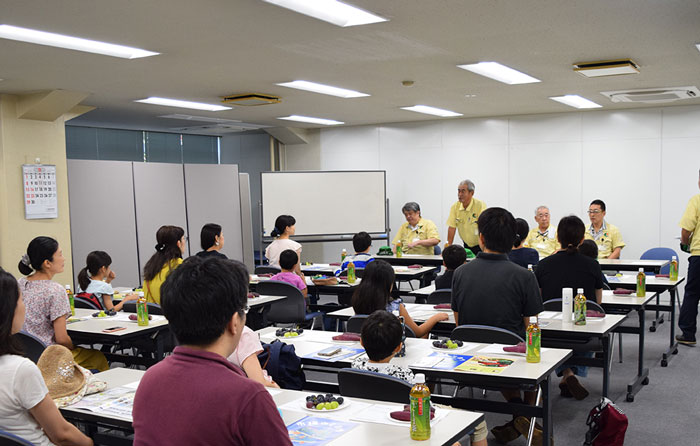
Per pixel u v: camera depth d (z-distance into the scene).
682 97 7.61
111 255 8.14
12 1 3.62
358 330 3.74
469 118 9.91
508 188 9.70
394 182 10.59
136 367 5.50
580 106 8.61
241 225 9.79
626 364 5.50
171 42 4.70
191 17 4.03
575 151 9.22
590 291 4.26
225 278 1.35
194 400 1.27
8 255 6.77
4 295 1.99
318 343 3.39
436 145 10.21
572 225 4.27
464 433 1.99
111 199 8.14
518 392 3.59
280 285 5.38
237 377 1.30
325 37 4.62
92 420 2.25
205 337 1.33
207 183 9.36
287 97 7.59
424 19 4.18
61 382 2.39
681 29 4.50
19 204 6.85
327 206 10.18
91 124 9.91
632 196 8.90
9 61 5.20
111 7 3.78
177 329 1.34
